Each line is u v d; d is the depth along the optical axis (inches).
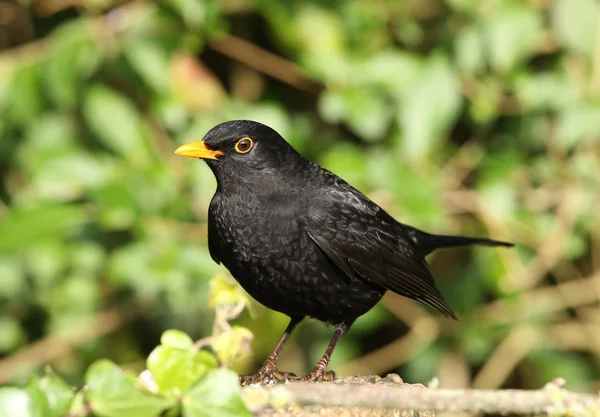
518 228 486.0
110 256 461.1
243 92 495.8
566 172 492.4
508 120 498.6
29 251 442.0
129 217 426.3
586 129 458.0
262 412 247.4
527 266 491.8
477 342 495.5
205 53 496.7
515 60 460.4
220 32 460.8
